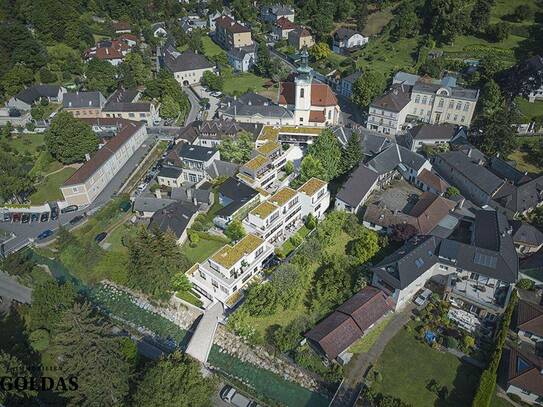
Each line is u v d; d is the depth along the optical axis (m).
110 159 128.25
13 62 178.25
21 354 79.06
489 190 108.75
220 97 179.00
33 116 156.25
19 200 120.94
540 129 134.00
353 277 89.38
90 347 67.69
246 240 91.62
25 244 107.62
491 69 151.12
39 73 180.38
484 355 75.62
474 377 73.12
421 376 73.62
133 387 70.62
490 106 141.12
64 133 128.50
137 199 113.94
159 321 89.31
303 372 76.25
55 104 167.75
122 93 167.12
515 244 95.12
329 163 117.31
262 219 94.38
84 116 158.75
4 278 101.00
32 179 124.75
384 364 75.38
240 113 148.75
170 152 131.75
